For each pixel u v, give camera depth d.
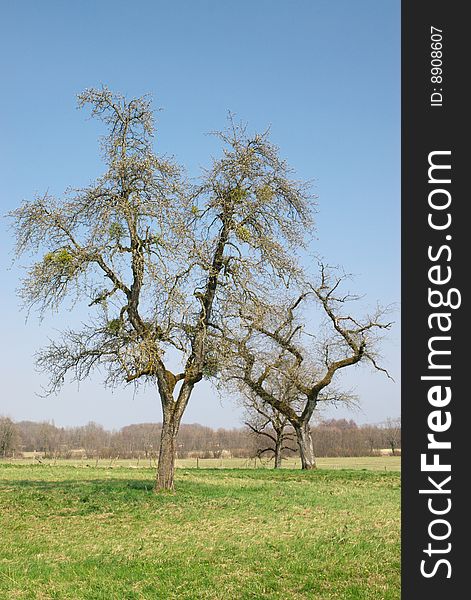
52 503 24.23
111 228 25.62
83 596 12.77
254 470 46.31
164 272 24.86
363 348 47.25
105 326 26.73
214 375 27.05
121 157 26.89
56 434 101.19
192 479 36.06
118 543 17.41
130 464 72.06
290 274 27.23
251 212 27.20
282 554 15.70
